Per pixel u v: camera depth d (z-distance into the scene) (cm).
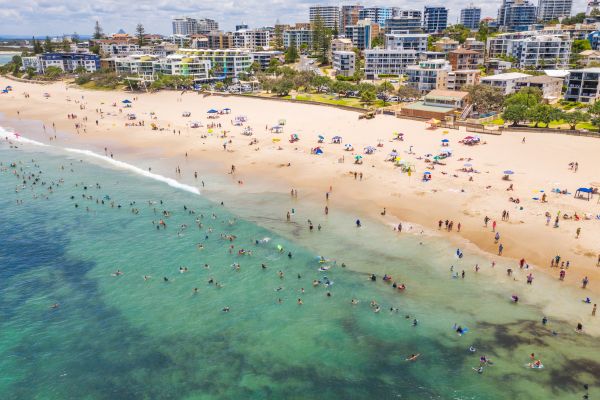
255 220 7438
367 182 8712
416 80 17750
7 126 14850
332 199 8075
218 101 17575
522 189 8038
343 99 17088
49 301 5556
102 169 10281
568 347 4506
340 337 4819
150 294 5638
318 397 4097
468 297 5319
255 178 9262
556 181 8338
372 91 16138
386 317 5084
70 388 4269
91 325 5119
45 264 6369
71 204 8362
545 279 5525
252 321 5103
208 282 5841
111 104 18162
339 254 6325
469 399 4019
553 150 10019
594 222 6744
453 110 13350
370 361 4491
